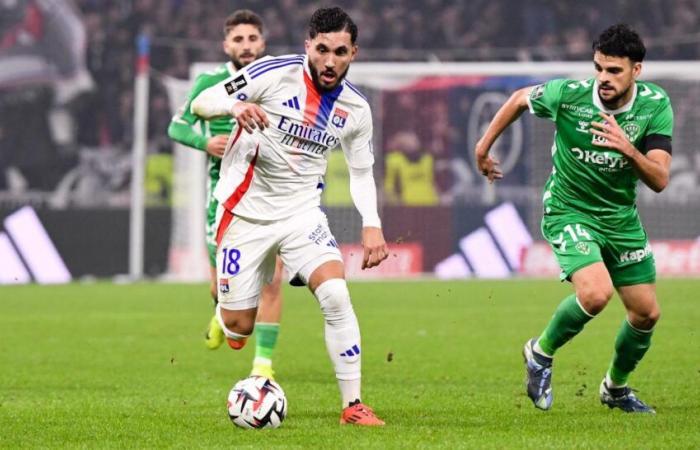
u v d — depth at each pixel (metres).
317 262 25.52
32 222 87.94
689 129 87.00
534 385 27.30
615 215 27.33
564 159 27.52
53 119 108.44
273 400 24.77
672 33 111.81
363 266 26.48
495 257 85.12
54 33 110.12
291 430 24.52
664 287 70.31
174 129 34.78
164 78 108.81
